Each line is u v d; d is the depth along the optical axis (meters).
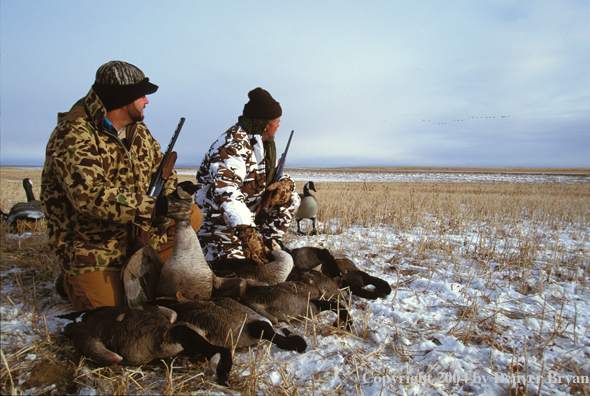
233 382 2.35
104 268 2.91
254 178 4.22
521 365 2.66
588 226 9.20
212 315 2.56
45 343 2.70
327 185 26.31
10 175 36.00
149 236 3.24
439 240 6.49
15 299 3.43
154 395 2.23
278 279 3.61
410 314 3.50
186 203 2.80
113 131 3.00
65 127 2.70
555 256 5.76
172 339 2.33
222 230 4.18
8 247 4.91
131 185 3.07
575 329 3.26
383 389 2.37
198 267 2.88
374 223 8.60
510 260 5.39
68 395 2.22
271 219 4.70
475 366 2.66
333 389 2.39
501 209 11.42
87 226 2.87
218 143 3.99
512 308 3.75
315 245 6.16
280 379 2.45
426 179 46.38
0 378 2.29
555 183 39.00
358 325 3.25
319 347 2.87
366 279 4.04
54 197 2.84
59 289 3.43
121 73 2.82
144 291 2.96
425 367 2.65
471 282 4.50
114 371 2.41
